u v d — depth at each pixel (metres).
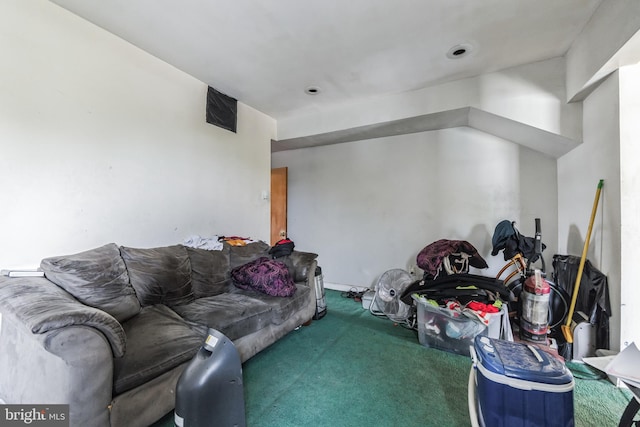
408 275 3.17
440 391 1.75
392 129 3.59
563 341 2.18
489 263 3.30
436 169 3.62
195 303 2.09
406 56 2.42
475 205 3.39
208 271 2.44
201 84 2.88
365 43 2.24
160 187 2.49
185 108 2.71
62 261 1.60
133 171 2.28
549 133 2.49
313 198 4.58
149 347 1.41
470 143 3.42
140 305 1.87
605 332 1.96
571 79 2.27
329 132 3.69
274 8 1.84
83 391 1.11
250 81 2.88
